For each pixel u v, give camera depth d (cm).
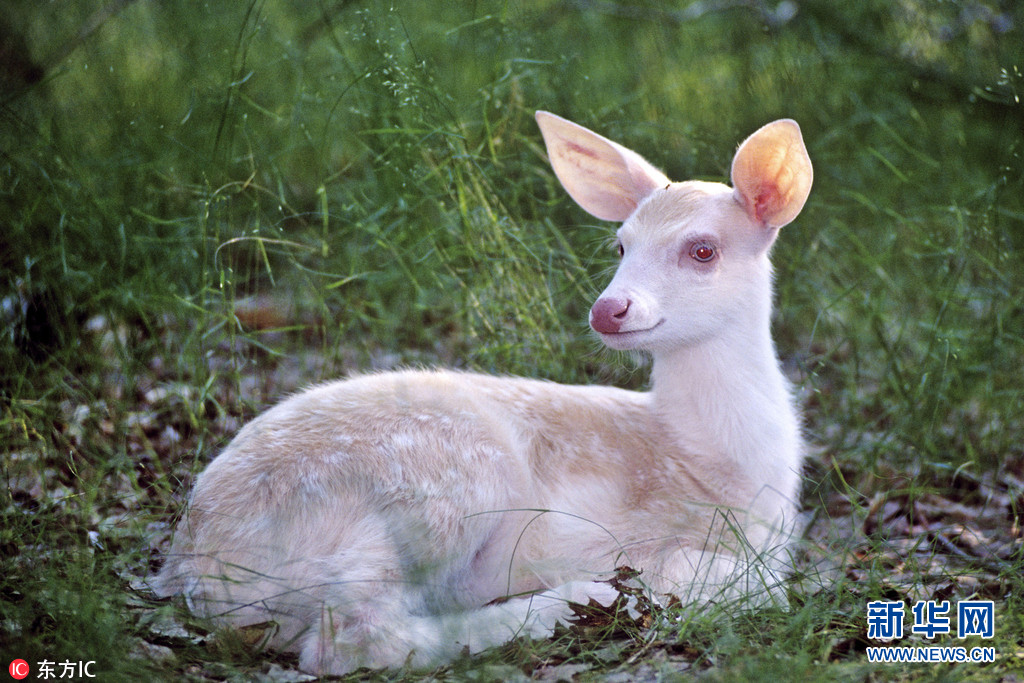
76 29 1407
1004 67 1439
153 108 1380
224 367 1138
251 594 690
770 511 817
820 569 844
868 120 1513
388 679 642
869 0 1579
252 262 1293
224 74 1359
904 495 974
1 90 1262
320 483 701
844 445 1051
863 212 1372
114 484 892
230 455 733
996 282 1183
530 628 695
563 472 777
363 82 1216
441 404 746
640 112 1450
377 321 1145
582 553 761
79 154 1241
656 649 680
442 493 714
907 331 1214
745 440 809
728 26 1688
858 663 647
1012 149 1247
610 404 841
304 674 646
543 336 1047
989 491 977
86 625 651
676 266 788
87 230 1111
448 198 1153
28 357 992
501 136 1195
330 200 1270
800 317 1262
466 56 1380
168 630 686
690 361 815
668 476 803
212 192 1144
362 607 670
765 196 815
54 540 760
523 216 1219
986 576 802
